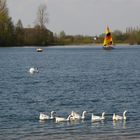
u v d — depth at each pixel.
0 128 41.19
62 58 162.88
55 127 41.56
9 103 54.16
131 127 41.66
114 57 169.25
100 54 194.25
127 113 47.88
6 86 71.88
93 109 50.31
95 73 97.88
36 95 60.97
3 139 37.62
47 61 143.62
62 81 80.06
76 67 117.06
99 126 42.06
